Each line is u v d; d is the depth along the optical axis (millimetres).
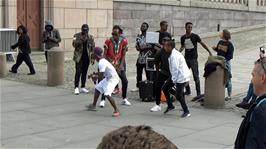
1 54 15047
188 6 30266
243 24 36344
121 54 11414
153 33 12289
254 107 3467
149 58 12266
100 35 23891
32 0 21406
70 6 22281
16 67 15922
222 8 33625
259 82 3625
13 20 20391
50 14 21641
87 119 9703
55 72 13797
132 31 26016
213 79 11023
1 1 20062
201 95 11805
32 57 20156
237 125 9438
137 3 26125
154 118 9930
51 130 8719
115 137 1486
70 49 22422
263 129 3367
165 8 28312
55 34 15875
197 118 10008
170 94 10594
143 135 1484
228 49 11664
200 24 31672
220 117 10172
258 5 38094
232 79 16125
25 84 14031
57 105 11109
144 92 11773
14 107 10742
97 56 10164
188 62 12094
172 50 9977
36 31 21594
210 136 8492
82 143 7883
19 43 15602
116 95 12477
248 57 22516
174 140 8148
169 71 10195
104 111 10547
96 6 23516
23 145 7711
